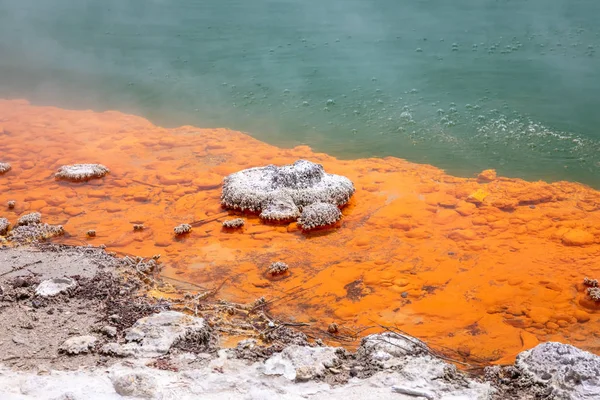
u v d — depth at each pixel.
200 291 9.02
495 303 8.45
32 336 7.09
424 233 10.55
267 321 8.14
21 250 10.05
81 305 7.98
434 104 17.23
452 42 22.97
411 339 7.26
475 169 13.32
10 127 16.98
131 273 9.33
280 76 20.44
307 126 16.42
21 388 5.75
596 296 8.31
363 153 14.51
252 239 10.65
